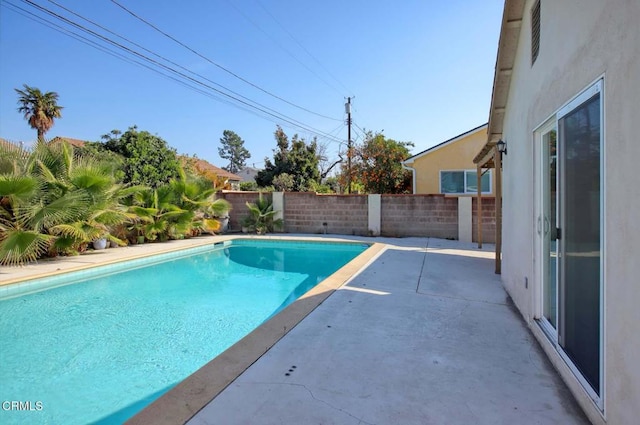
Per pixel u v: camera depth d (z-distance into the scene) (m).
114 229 10.41
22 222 7.62
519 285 4.41
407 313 4.37
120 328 5.00
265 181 30.70
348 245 11.71
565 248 2.73
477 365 2.99
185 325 5.13
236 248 12.10
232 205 14.89
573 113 2.56
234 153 77.44
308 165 30.56
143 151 14.33
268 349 3.28
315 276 8.41
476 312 4.43
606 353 1.98
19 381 3.50
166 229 11.88
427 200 12.62
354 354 3.20
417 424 2.18
